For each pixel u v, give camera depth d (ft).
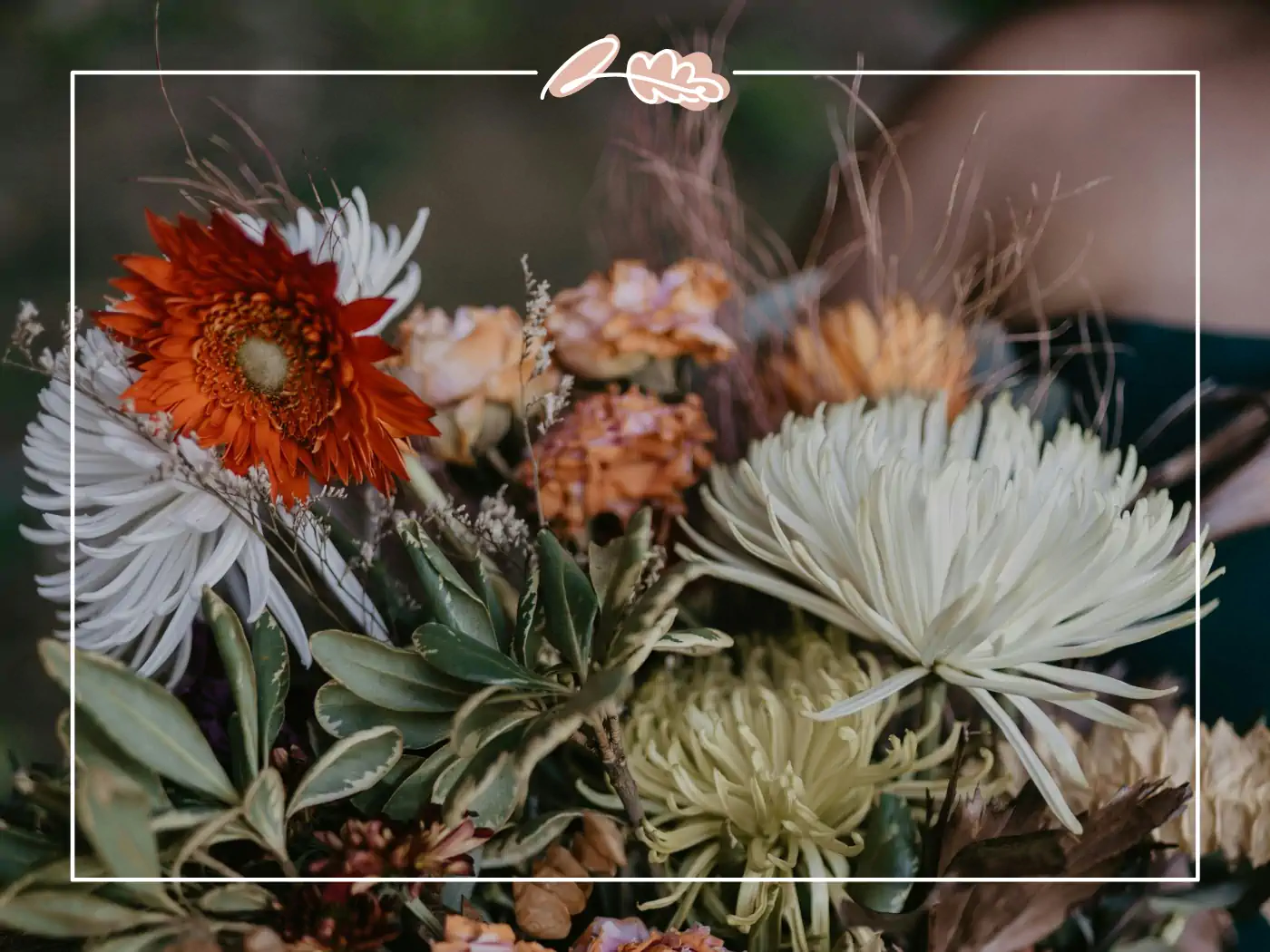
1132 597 1.24
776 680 1.31
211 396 1.21
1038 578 1.21
